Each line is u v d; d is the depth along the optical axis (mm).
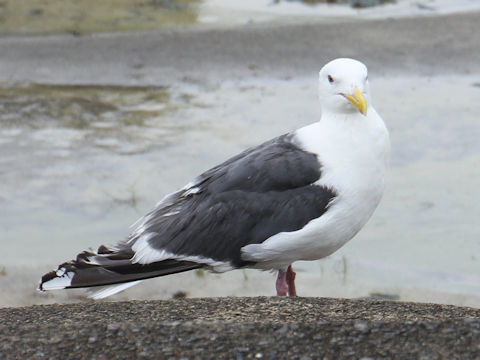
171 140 14930
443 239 11906
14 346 6965
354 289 10883
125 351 6840
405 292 10750
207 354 6738
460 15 20328
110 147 14742
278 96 16750
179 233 9047
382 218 12508
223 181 9148
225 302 7898
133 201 13031
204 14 20953
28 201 13109
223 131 15234
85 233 12234
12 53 18875
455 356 6637
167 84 17484
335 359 6645
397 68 17844
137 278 8898
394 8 21125
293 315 7422
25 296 10820
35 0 21781
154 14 21016
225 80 17562
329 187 8867
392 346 6781
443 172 13711
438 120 15422
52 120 15836
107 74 17953
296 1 21734
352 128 8977
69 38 19531
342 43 18938
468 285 10883
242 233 8953
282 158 9086
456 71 17656
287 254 8977
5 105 16438
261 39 19203
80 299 10828
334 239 9016
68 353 6840
